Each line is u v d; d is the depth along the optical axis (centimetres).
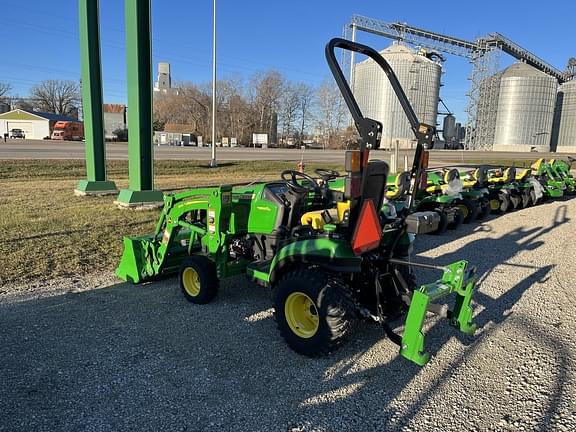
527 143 5547
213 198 450
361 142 329
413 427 281
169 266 532
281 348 380
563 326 437
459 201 995
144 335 400
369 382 331
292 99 7044
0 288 508
